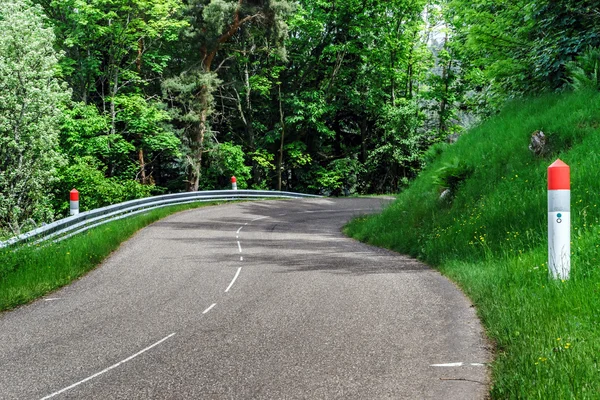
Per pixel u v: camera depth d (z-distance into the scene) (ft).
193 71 117.19
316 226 68.18
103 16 101.50
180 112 124.57
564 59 53.52
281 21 123.95
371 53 148.05
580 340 16.58
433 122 158.51
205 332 21.47
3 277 31.99
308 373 16.51
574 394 13.25
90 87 112.06
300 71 153.07
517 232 32.76
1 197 80.33
